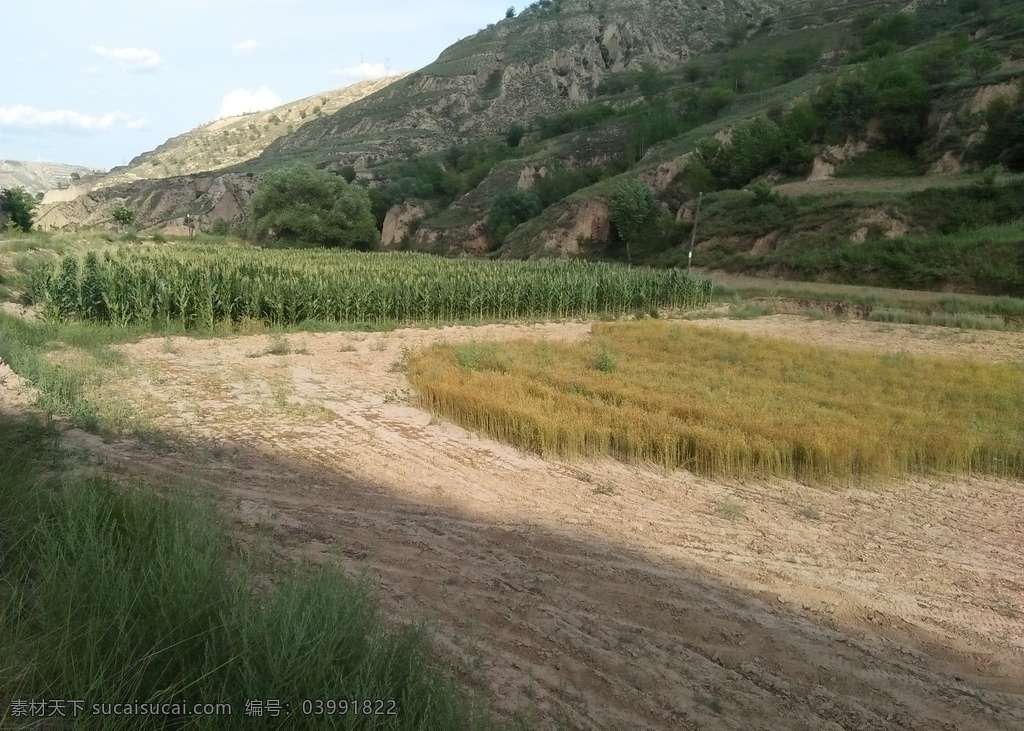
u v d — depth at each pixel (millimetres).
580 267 37625
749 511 9391
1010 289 37375
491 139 132125
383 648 4246
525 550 7484
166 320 22094
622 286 34438
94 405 11148
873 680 5586
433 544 7363
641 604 6457
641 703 4918
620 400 13688
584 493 9648
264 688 3654
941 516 9656
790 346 21453
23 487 6035
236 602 4289
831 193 54625
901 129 60125
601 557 7465
